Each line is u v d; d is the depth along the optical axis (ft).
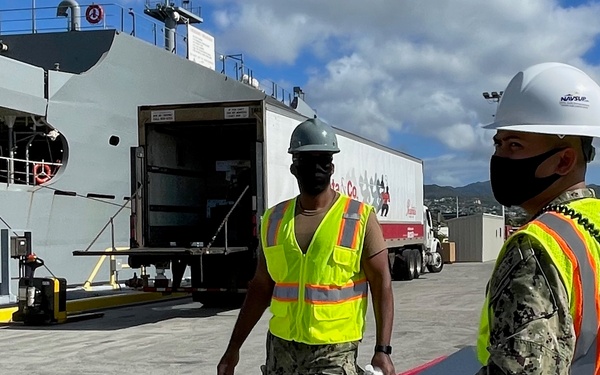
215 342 32.27
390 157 64.75
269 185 39.68
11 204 50.98
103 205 58.75
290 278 10.53
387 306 10.62
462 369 19.33
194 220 46.44
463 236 125.70
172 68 65.77
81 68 59.98
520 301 5.51
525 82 6.32
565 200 6.18
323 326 10.22
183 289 40.70
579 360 5.65
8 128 55.77
